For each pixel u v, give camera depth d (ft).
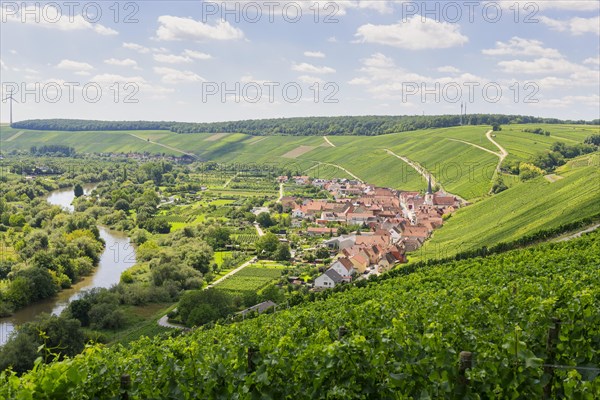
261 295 268.21
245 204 603.26
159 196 645.92
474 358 51.39
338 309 128.16
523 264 166.61
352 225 532.73
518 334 48.75
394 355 51.70
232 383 50.47
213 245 418.31
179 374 51.85
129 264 361.51
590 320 59.93
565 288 80.69
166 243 416.46
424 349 50.24
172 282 299.58
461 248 350.43
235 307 260.21
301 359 50.88
